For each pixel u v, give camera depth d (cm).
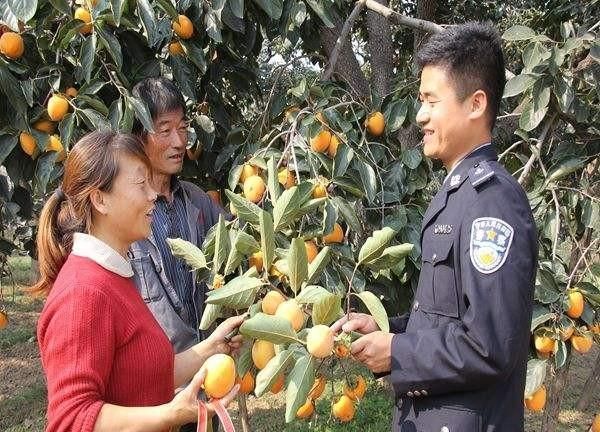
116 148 145
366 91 308
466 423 142
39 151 218
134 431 132
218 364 136
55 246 153
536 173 275
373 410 446
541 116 222
